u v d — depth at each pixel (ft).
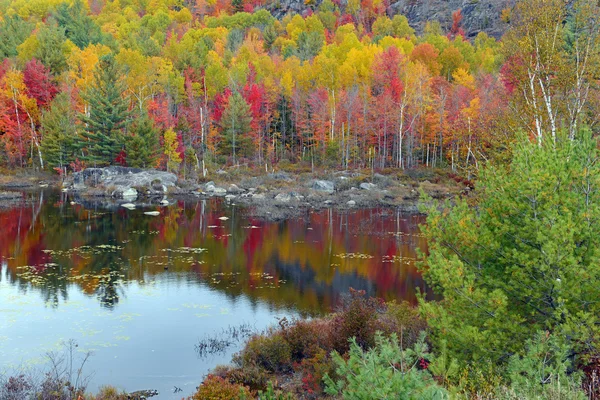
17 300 61.52
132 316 57.16
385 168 193.98
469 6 417.90
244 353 44.88
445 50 259.80
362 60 254.06
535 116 46.09
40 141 213.46
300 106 231.30
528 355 23.09
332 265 80.84
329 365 37.70
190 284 69.97
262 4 482.69
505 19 379.14
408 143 203.10
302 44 335.67
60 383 37.60
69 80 219.61
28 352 46.73
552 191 27.43
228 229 110.52
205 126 219.82
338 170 198.59
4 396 34.50
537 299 27.30
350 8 444.14
